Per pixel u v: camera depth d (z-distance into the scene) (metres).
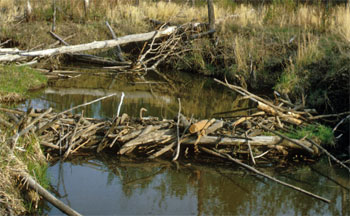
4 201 4.52
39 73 11.86
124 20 16.34
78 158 6.53
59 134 6.78
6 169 4.82
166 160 6.59
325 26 12.87
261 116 7.62
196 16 15.88
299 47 11.02
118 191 5.59
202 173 6.24
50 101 9.87
